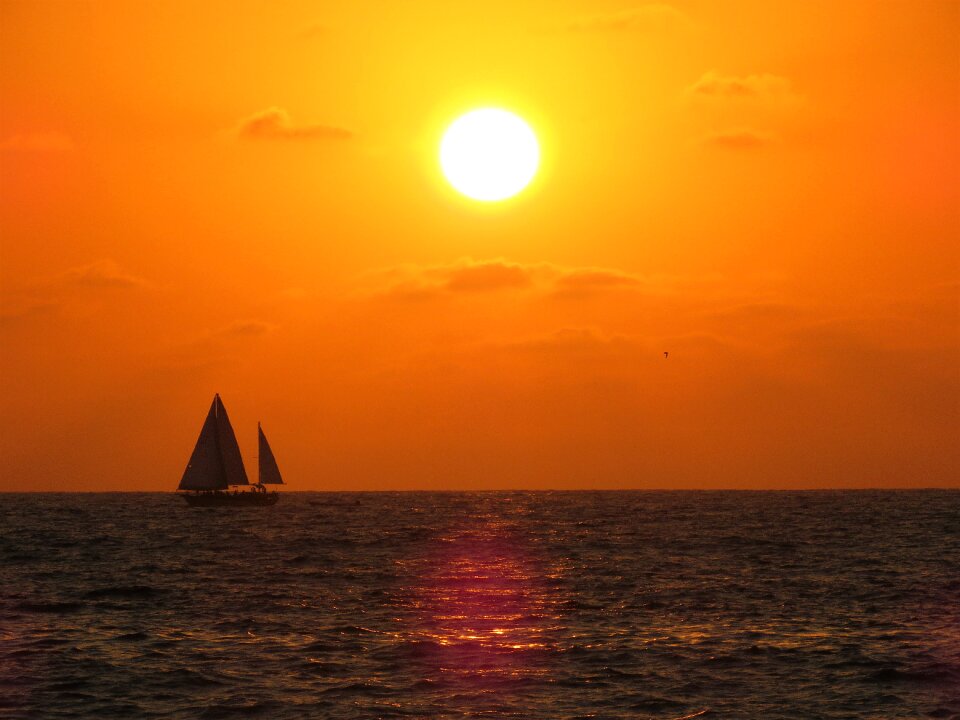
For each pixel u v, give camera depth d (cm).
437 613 11938
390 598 13325
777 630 10631
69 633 10531
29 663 9031
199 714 7581
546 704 7806
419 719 7438
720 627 10850
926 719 7475
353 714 7550
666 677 8562
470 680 8469
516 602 12912
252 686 8294
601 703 7844
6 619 11588
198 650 9606
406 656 9325
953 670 8706
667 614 11825
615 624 11075
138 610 12281
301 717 7494
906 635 10281
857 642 9888
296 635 10381
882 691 8144
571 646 9756
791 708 7731
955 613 11825
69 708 7719
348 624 11081
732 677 8569
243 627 10900
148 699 7938
